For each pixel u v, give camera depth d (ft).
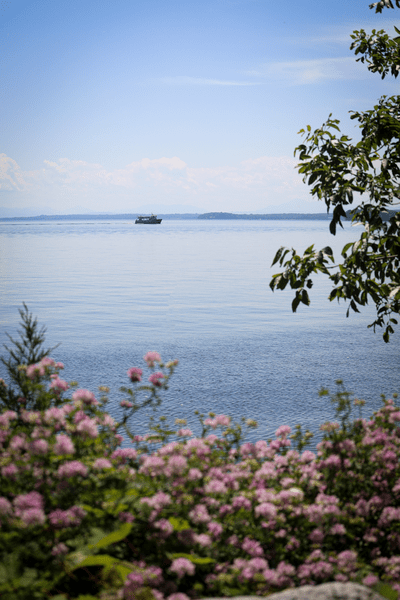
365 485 11.16
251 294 84.64
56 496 8.95
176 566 7.84
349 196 16.94
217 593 8.30
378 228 16.92
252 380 36.24
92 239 310.45
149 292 85.61
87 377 36.42
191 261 153.58
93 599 7.23
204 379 36.47
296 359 43.16
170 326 57.41
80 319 61.00
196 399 31.89
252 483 10.97
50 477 9.43
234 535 9.16
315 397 32.53
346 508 10.36
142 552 8.58
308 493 11.05
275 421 28.04
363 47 21.50
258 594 8.21
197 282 99.76
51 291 86.02
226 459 12.28
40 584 7.16
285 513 9.87
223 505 9.82
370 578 8.50
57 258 164.66
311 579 9.00
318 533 9.49
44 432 10.11
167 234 408.26
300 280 16.70
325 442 11.85
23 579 7.26
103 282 99.19
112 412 28.71
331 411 29.81
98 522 8.51
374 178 18.49
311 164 19.48
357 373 39.04
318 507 9.70
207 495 9.93
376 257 17.19
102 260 156.76
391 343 50.11
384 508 10.58
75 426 10.64
